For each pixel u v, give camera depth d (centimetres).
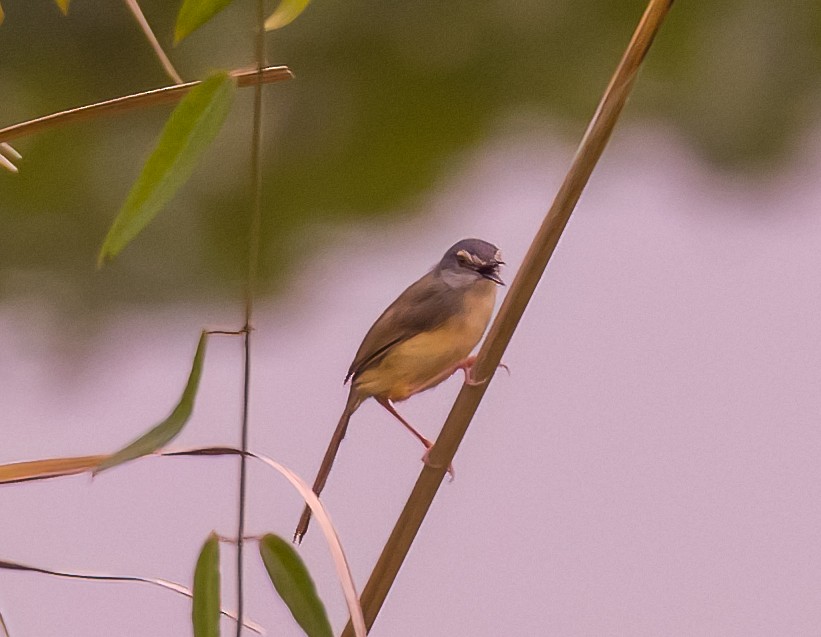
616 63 1255
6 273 1197
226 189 1209
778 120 1245
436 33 1223
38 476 303
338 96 1242
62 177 1203
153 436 269
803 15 1209
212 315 1240
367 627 312
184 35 278
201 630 291
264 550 287
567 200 302
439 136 1278
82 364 1209
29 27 1143
